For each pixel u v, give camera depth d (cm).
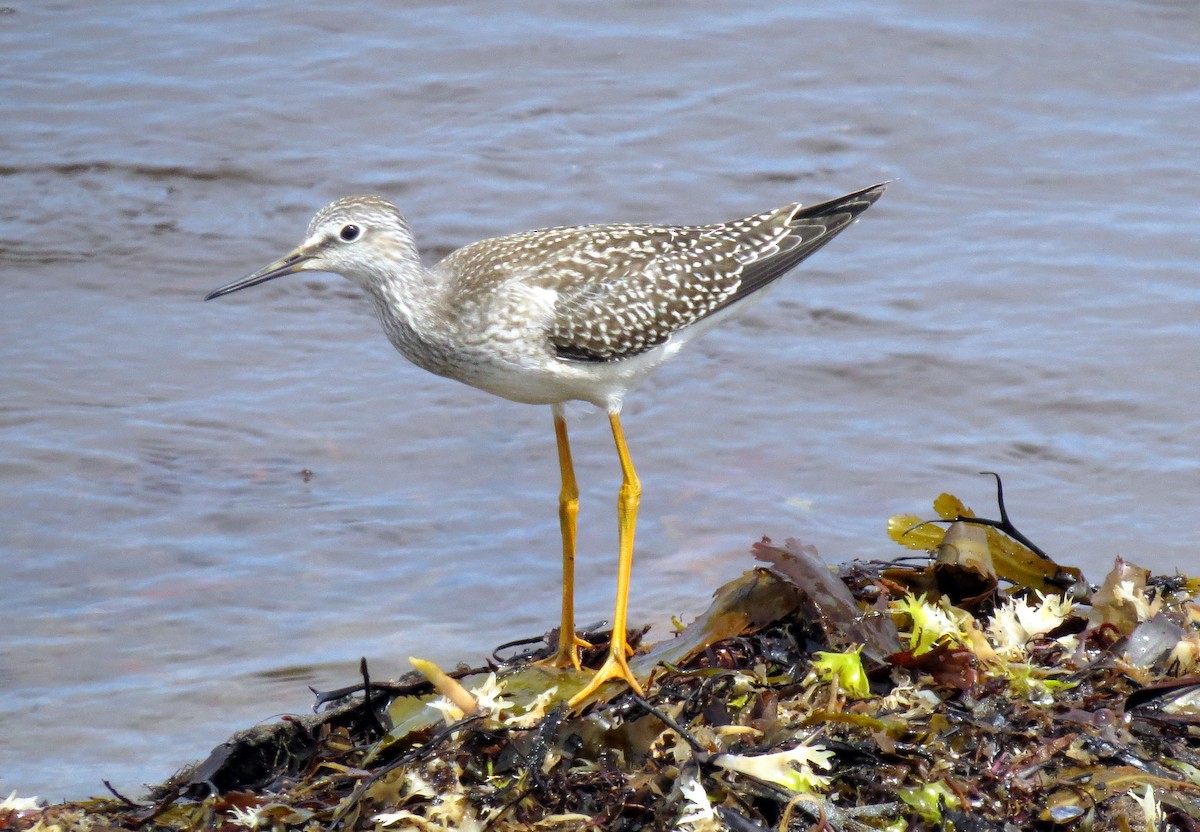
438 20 1930
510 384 959
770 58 1845
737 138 1719
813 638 829
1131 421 1320
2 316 1470
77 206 1603
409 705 810
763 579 845
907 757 704
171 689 1038
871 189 1103
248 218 1603
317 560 1197
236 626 1113
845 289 1520
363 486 1293
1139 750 716
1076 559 1142
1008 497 1235
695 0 1958
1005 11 1909
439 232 1576
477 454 1339
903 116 1745
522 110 1761
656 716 734
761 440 1335
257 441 1335
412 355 977
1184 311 1455
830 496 1258
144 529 1224
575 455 1333
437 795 710
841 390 1393
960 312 1477
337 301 1530
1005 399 1361
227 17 1930
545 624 1118
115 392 1382
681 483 1287
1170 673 788
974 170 1675
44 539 1205
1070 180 1652
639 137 1719
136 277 1531
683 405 1387
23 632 1098
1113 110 1756
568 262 956
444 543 1223
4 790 911
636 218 1599
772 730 726
